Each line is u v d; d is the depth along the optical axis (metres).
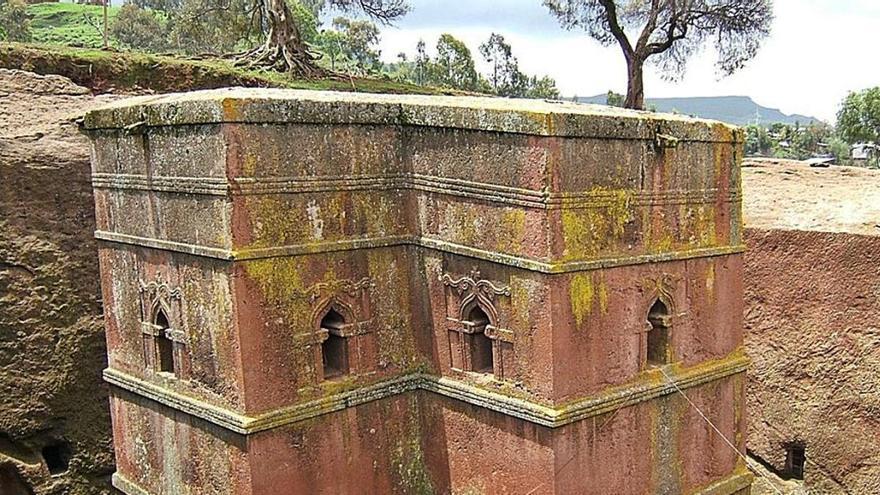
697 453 10.59
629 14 30.27
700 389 10.56
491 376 9.50
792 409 14.49
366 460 9.88
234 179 8.55
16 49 18.95
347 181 9.47
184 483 9.99
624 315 9.48
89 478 13.91
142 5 59.16
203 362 9.33
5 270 13.12
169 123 9.14
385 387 9.93
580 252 8.87
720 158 10.52
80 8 65.00
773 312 14.62
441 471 10.18
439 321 9.88
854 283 13.56
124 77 20.19
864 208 14.94
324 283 9.38
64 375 13.54
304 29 48.66
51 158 13.54
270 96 8.88
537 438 8.95
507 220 8.92
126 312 10.67
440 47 47.78
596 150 8.95
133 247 10.31
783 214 15.30
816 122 101.75
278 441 9.09
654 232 9.76
